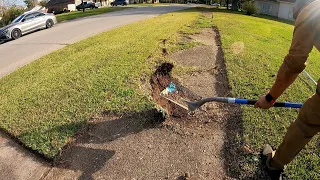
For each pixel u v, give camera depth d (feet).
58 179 9.21
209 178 8.87
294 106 8.25
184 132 11.02
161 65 18.17
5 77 18.57
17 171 9.64
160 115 11.71
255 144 10.08
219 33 29.76
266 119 11.51
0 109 13.44
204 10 69.56
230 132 10.93
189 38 27.20
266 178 8.70
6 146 10.89
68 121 11.99
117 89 14.55
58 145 10.57
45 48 27.86
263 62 18.98
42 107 13.33
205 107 12.76
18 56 25.44
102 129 11.42
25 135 11.27
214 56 20.89
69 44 28.55
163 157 9.84
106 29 37.19
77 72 17.56
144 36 27.71
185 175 8.99
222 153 9.87
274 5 105.29
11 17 75.66
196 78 16.55
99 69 17.74
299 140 7.37
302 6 6.15
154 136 10.89
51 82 16.29
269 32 34.83
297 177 8.55
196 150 10.08
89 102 13.41
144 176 9.11
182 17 45.98
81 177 9.22
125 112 12.34
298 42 6.14
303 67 6.33
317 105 6.70
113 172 9.32
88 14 65.46
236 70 17.28
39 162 10.03
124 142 10.64
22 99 14.37
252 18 54.60
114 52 21.71
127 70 17.21
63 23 51.34
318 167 8.88
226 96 14.02
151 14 57.72
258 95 13.82
